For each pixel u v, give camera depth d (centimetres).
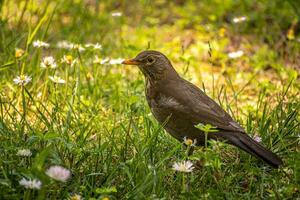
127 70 1363
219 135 947
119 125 1046
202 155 859
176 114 969
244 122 1136
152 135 966
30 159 875
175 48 1486
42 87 1195
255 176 927
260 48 1505
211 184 891
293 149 1003
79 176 872
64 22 1605
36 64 1251
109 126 1077
